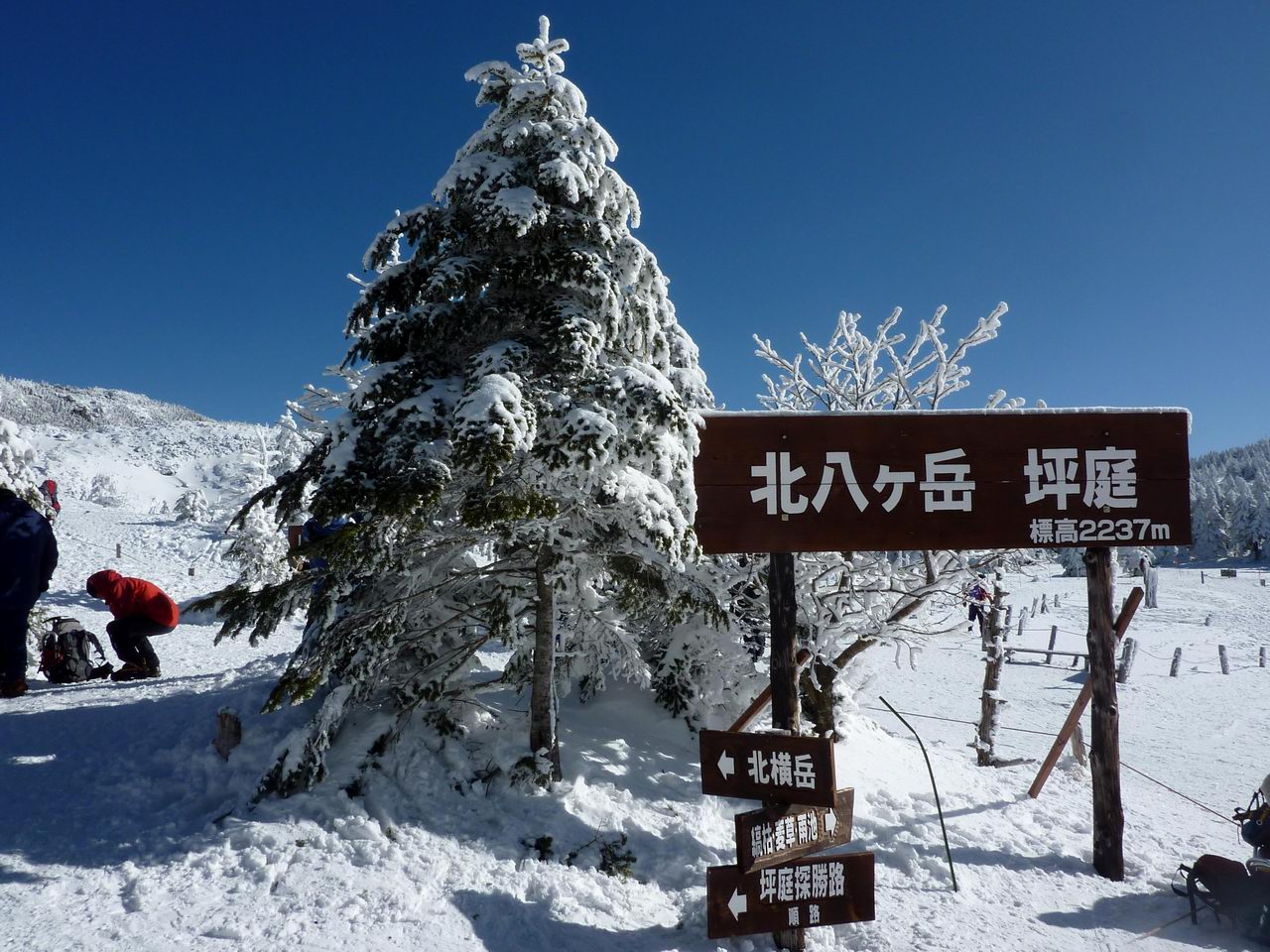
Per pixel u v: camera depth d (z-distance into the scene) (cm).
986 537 562
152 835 482
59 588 1984
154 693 726
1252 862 471
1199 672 1912
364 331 550
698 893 483
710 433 558
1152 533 569
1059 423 574
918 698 1531
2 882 427
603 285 526
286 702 630
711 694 690
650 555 537
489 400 462
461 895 445
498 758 562
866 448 563
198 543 3039
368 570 526
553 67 597
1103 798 560
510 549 598
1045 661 2053
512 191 521
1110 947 452
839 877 427
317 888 435
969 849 579
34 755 596
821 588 773
